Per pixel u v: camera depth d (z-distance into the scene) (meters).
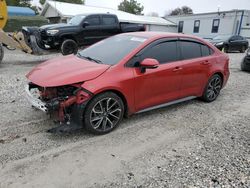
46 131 3.82
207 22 31.91
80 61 4.11
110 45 4.54
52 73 3.67
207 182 2.79
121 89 3.78
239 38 20.56
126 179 2.80
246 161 3.21
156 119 4.51
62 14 23.89
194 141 3.74
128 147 3.50
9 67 8.87
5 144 3.40
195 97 5.25
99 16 11.46
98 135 3.79
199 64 4.98
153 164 3.11
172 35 4.65
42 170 2.90
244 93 6.53
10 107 4.73
